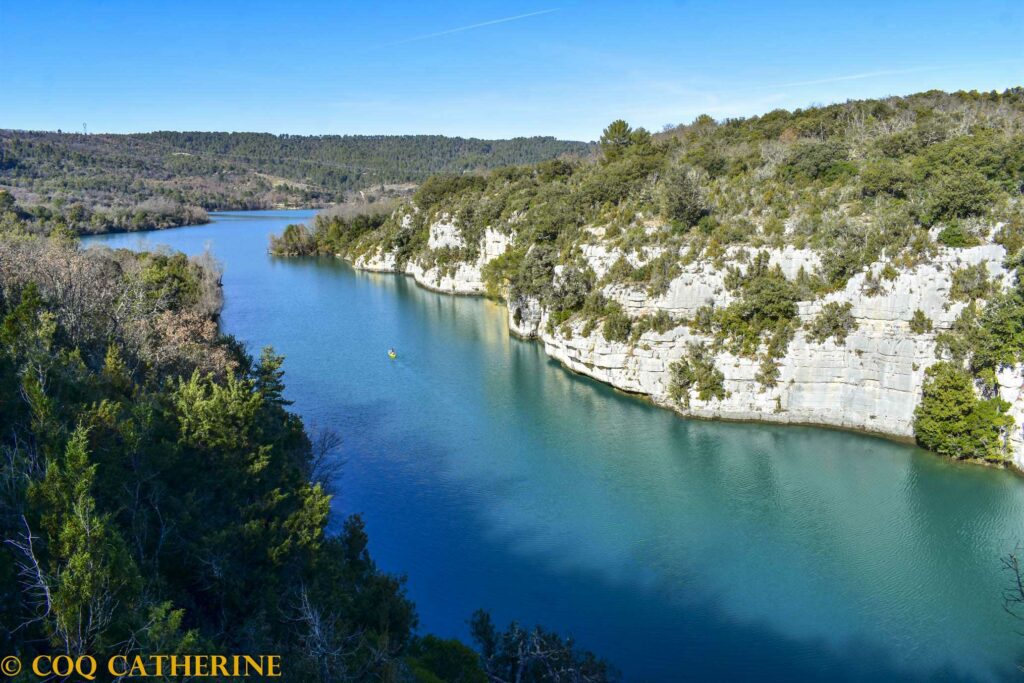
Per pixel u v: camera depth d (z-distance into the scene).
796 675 38.66
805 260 73.75
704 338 76.12
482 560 49.66
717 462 64.88
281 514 36.84
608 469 63.81
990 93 131.25
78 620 20.59
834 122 121.69
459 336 113.38
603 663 36.03
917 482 60.00
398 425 74.69
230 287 156.12
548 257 105.50
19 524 24.75
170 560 30.72
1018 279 61.88
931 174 76.31
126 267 96.44
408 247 178.62
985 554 49.78
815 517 55.03
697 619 43.41
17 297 53.19
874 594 45.59
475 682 31.61
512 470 63.75
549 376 90.75
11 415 32.84
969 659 39.88
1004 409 60.97
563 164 158.50
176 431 37.03
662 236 84.38
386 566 48.72
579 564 49.22
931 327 65.88
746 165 101.25
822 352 70.56
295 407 79.94
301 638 27.11
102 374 41.81
